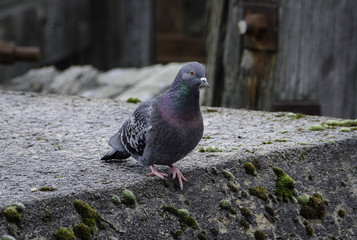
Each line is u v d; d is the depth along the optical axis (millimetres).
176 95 6785
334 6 12492
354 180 8328
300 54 12594
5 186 6785
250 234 7152
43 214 6215
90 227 6336
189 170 7297
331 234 7699
